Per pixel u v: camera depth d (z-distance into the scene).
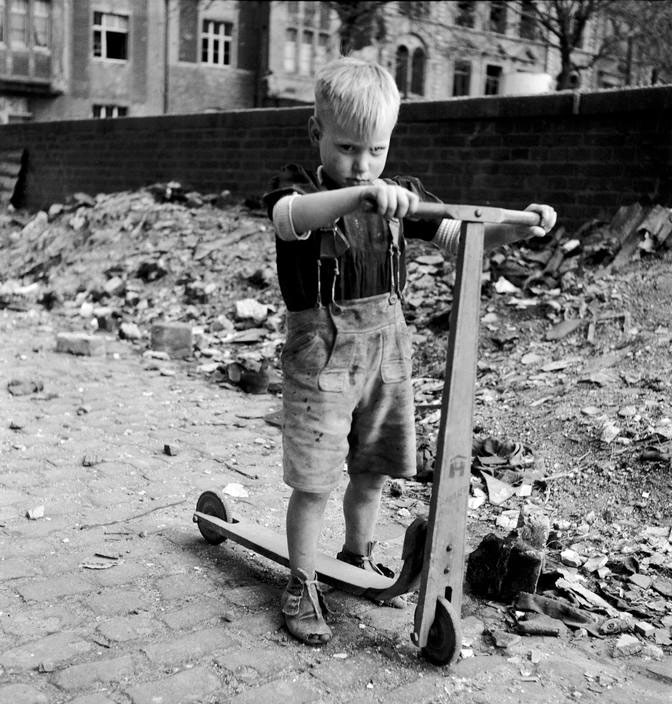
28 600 3.00
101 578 3.20
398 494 4.29
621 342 5.70
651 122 7.16
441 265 7.92
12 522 3.71
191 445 4.98
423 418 5.32
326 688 2.53
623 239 7.06
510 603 3.13
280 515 3.97
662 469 4.07
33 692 2.45
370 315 2.71
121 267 10.27
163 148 12.87
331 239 2.58
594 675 2.67
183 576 3.24
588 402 4.93
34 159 15.98
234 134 11.58
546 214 2.66
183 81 31.53
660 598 3.21
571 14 12.23
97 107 30.78
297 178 2.65
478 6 14.53
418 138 9.06
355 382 2.74
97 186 14.40
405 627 2.91
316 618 2.80
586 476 4.22
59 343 7.43
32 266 11.95
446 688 2.56
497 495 4.14
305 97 32.44
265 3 31.08
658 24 11.27
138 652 2.68
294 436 2.74
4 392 5.98
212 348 7.60
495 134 8.35
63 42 29.30
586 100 7.53
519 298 6.86
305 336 2.70
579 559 3.48
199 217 11.11
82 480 4.30
